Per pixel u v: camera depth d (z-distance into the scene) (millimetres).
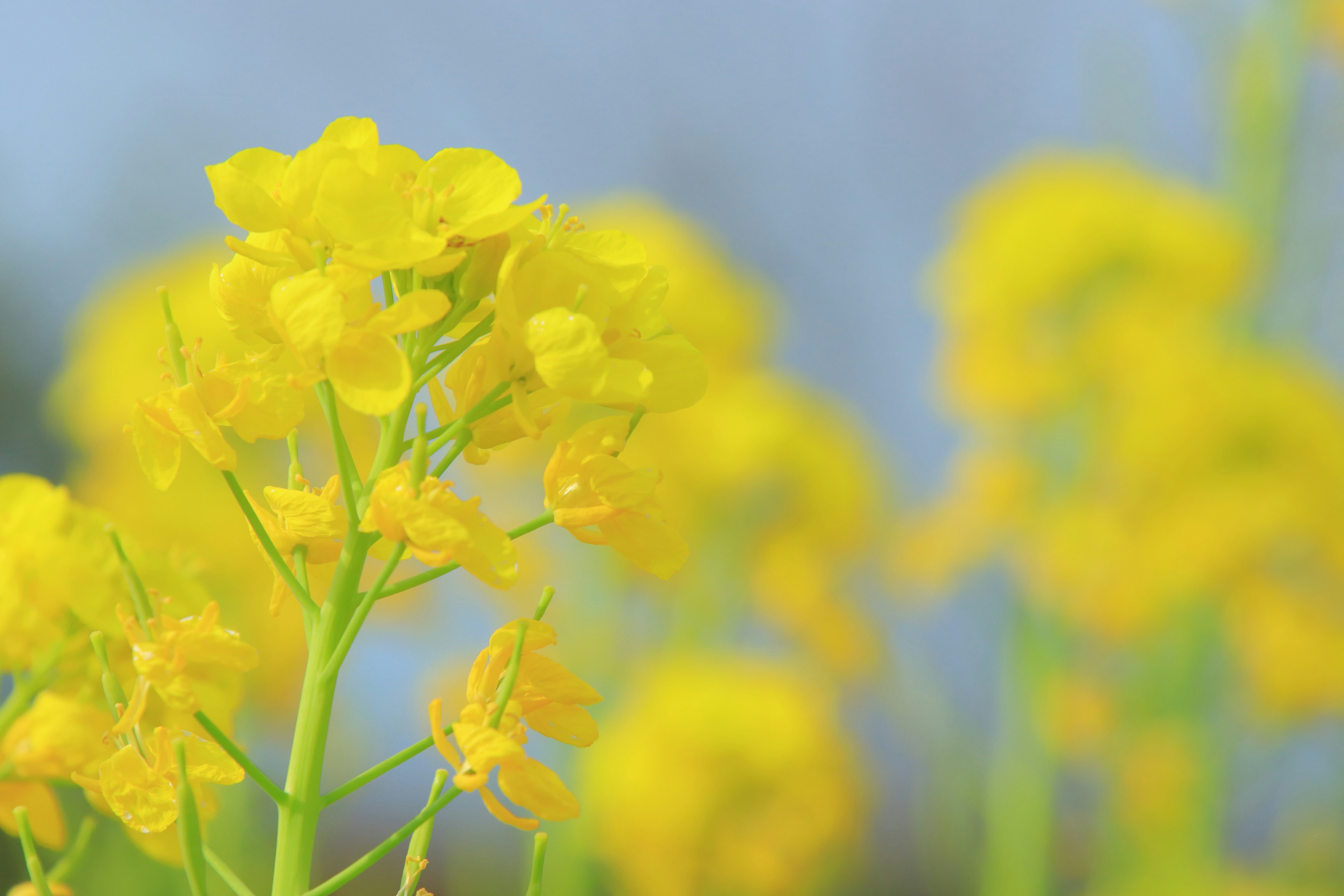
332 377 528
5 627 562
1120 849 1082
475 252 536
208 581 934
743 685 1106
